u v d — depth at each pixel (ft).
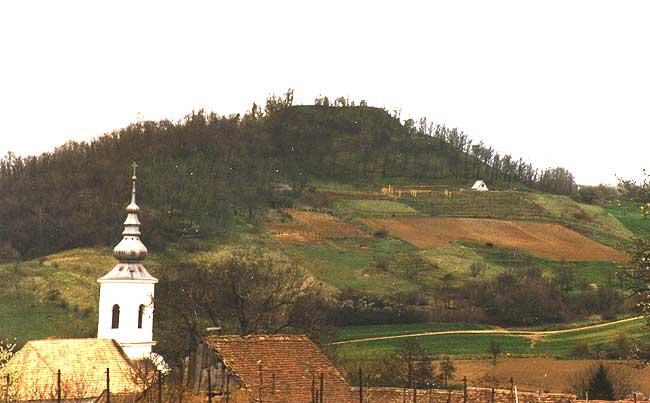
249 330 515.09
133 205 573.74
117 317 553.64
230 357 289.53
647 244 312.71
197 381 297.33
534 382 602.85
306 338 303.48
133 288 552.00
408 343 652.07
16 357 458.91
